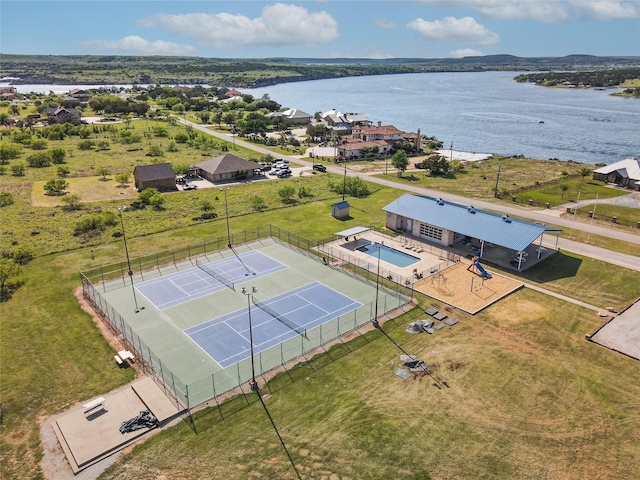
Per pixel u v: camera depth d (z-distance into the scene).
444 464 29.08
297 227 72.06
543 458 29.55
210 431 31.77
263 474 28.38
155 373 37.72
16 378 37.16
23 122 170.75
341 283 53.72
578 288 51.78
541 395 35.12
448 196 89.06
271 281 54.19
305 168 117.38
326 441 30.84
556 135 179.62
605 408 33.75
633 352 40.22
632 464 29.03
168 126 181.12
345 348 41.22
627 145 158.88
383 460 29.38
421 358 39.72
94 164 114.62
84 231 69.00
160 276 55.38
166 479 28.05
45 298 49.66
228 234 65.44
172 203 84.19
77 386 36.34
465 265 58.12
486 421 32.56
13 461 29.47
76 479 28.06
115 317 46.06
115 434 31.33
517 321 45.38
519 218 74.94
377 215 77.75
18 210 78.62
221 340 42.44
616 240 65.31
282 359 39.66
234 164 104.75
